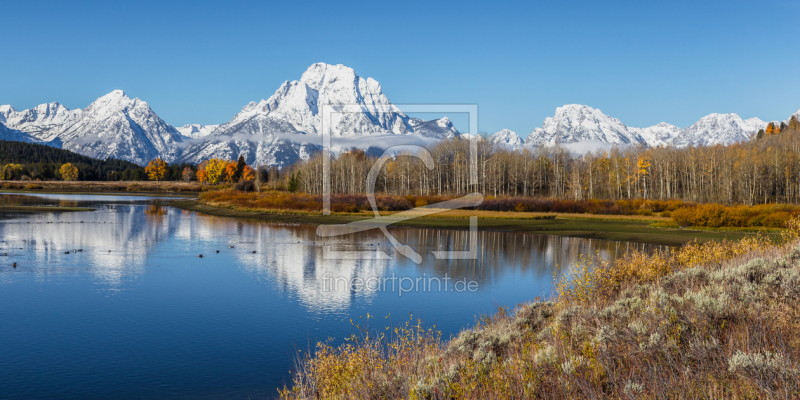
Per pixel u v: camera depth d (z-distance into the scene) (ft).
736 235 130.62
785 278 29.17
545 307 42.16
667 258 54.95
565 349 25.62
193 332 51.98
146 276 81.05
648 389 18.95
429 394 23.21
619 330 25.55
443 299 65.87
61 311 59.82
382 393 26.16
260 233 144.77
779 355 18.90
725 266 43.57
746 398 17.19
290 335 51.24
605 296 41.81
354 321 56.18
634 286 42.19
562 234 143.95
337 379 30.45
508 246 119.24
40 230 140.36
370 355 32.50
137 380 39.83
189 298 66.39
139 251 107.34
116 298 66.44
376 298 66.90
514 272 85.46
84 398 36.83
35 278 78.02
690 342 21.71
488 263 94.99
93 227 152.87
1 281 75.51
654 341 22.61
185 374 40.98
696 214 153.79
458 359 29.25
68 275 80.74
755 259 36.50
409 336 39.83
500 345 31.83
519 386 21.47
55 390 38.24
